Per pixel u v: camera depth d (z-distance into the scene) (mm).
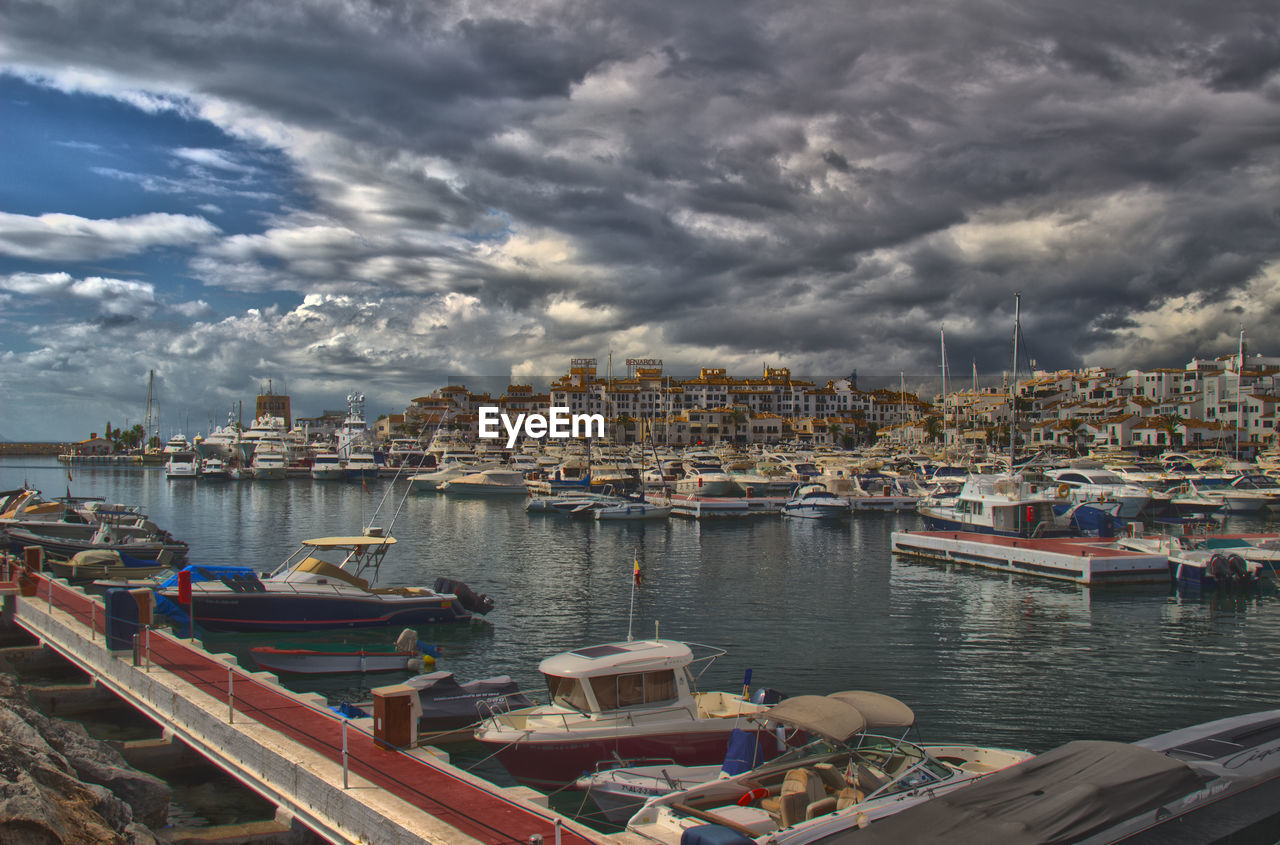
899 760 13031
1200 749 12453
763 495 93250
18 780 10953
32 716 15562
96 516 46969
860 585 38000
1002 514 46188
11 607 26547
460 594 29828
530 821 10672
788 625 29953
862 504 74688
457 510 79125
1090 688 22453
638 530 62312
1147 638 27875
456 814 10836
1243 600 34125
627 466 104500
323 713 15180
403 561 46125
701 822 10953
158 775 16359
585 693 15422
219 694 16406
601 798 13922
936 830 8859
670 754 15531
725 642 27531
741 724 16000
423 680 18688
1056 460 96250
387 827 10711
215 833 12766
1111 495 62781
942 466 97625
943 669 24281
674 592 36469
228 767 14438
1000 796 9453
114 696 20672
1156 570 37438
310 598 27031
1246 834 10258
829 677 23531
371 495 96500
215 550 49531
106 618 19828
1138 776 9680
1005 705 21062
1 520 42219
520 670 24359
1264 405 150125
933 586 37656
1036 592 36031
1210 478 76375
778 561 45938
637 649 16438
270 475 117688
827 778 12289
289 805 12750
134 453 192500
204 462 121562
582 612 32281
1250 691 22172
